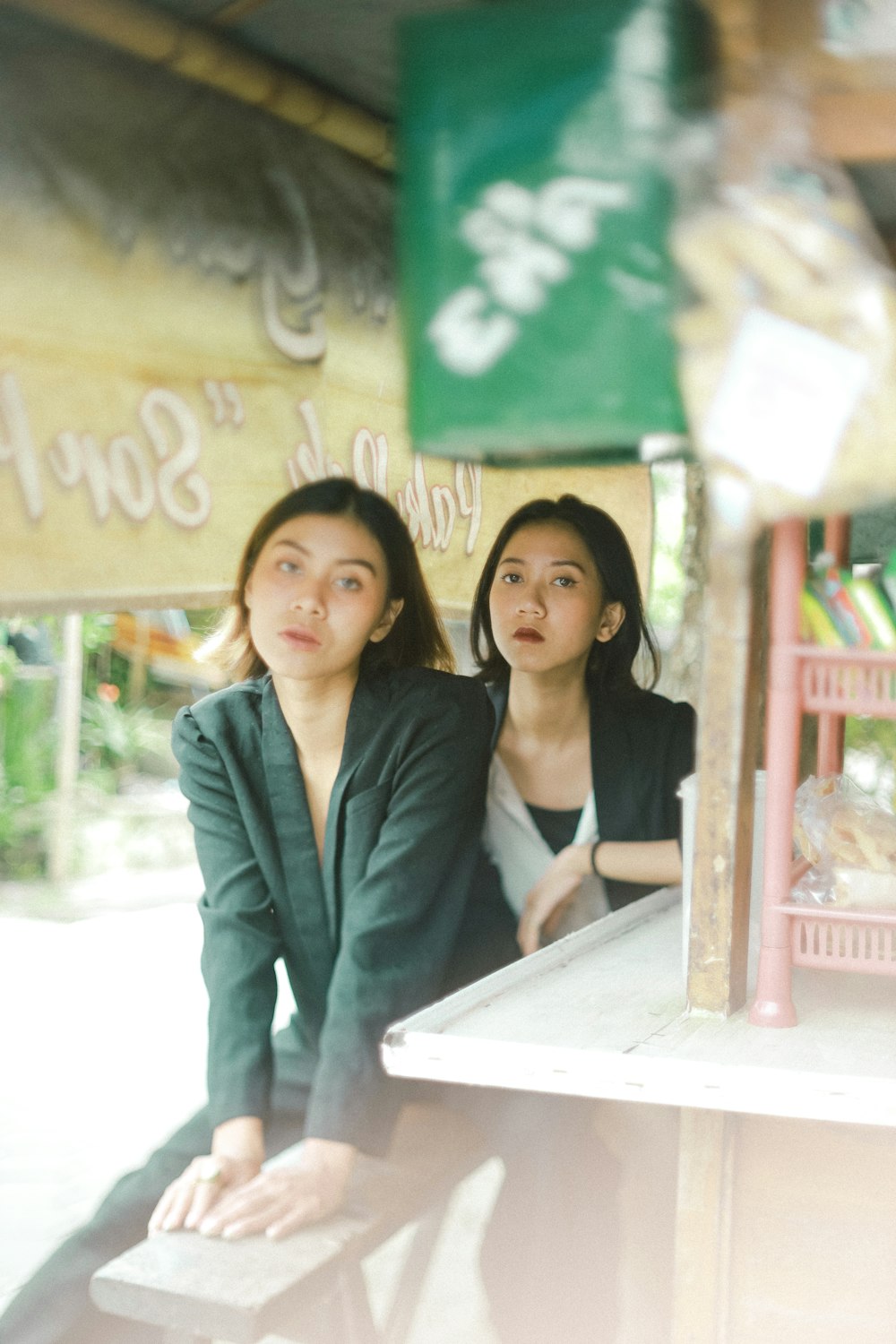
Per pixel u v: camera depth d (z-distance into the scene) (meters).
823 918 1.58
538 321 1.48
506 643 2.50
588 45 1.45
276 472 2.03
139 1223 2.05
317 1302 1.71
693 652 3.75
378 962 2.00
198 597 1.92
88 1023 4.77
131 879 6.95
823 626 1.56
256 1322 1.57
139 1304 1.63
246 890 2.13
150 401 1.80
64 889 6.68
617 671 2.59
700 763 1.60
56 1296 1.98
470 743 2.17
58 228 1.64
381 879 2.05
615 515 3.17
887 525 2.73
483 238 1.50
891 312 1.39
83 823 7.06
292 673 2.07
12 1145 3.60
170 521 1.86
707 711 1.59
